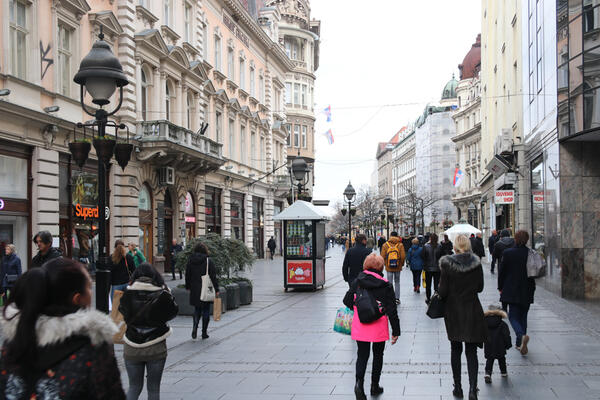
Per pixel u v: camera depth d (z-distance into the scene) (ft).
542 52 65.67
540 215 68.13
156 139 80.53
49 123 60.49
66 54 67.36
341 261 147.74
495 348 24.54
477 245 71.36
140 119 82.84
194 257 36.70
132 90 80.18
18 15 58.90
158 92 88.84
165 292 19.47
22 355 8.97
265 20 154.20
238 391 24.00
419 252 62.85
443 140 309.83
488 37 134.62
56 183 63.05
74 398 8.91
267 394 23.47
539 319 42.78
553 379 25.02
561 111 55.36
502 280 30.55
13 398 8.99
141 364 19.45
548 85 61.93
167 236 94.84
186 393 23.77
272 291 68.23
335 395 23.17
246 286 54.60
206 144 100.32
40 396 8.84
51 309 9.33
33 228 59.93
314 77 217.15
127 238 77.66
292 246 67.51
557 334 36.29
